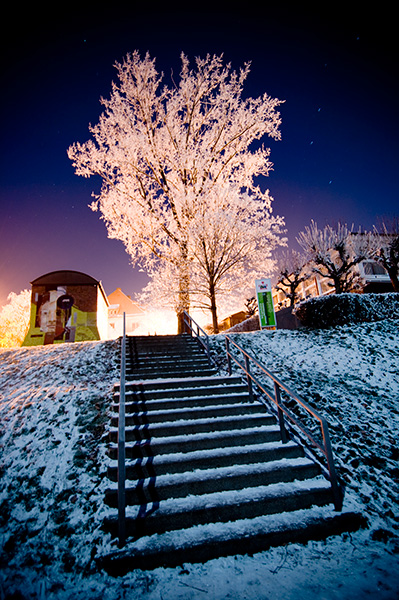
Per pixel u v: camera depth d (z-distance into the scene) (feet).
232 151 53.57
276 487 12.63
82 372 23.43
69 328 57.62
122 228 50.39
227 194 46.42
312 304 35.60
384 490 13.02
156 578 9.46
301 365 25.96
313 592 8.70
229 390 20.29
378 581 9.02
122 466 11.21
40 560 9.98
